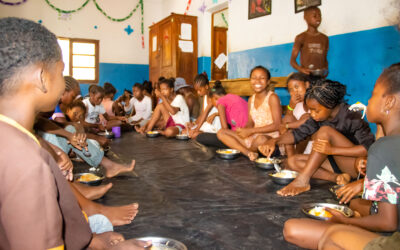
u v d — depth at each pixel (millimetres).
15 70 668
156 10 9500
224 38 7574
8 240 638
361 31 3932
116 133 4676
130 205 1713
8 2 7988
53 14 8469
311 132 2510
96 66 9039
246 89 4961
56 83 756
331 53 4297
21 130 685
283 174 2350
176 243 1229
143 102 6027
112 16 9062
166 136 4629
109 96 6188
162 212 1734
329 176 2342
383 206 1125
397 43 3584
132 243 1049
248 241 1404
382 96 1152
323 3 4352
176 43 7305
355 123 2152
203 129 4391
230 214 1709
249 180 2359
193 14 7641
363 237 977
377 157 1107
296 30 4824
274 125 3066
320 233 1287
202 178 2416
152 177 2445
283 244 1378
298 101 3055
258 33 5551
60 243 675
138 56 9438
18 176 616
